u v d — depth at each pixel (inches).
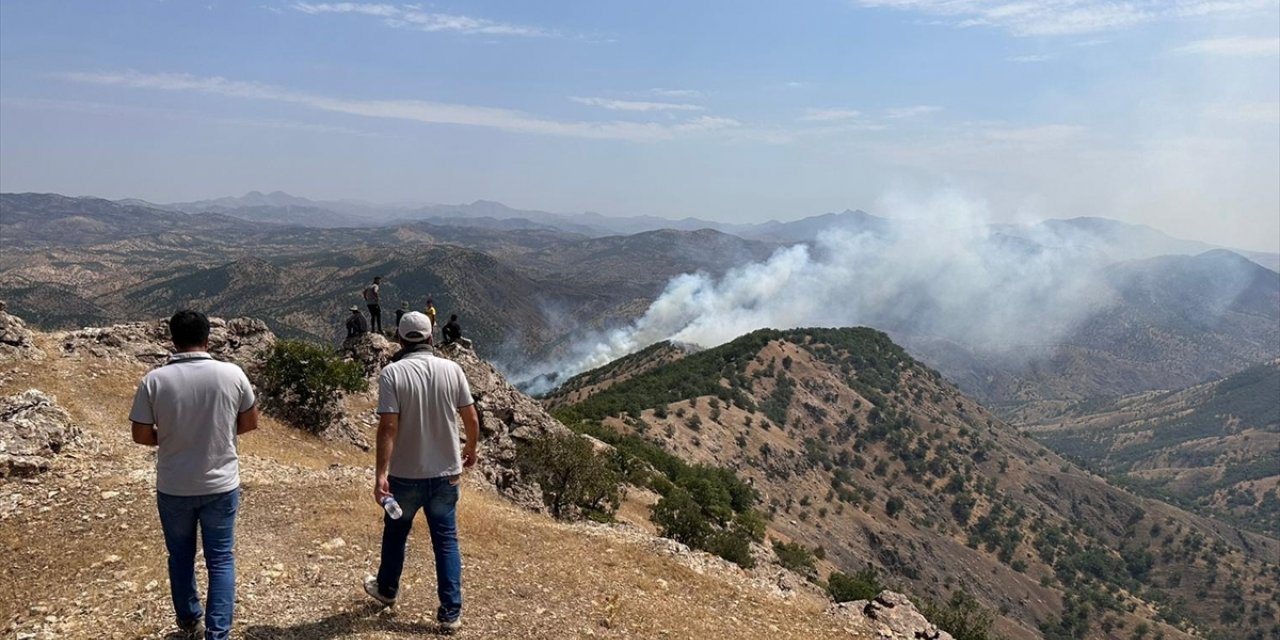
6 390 707.4
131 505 449.7
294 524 448.1
